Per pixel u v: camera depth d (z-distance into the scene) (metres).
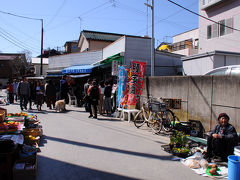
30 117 7.32
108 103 11.01
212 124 6.49
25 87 11.88
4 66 51.97
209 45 18.91
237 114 5.72
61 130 7.32
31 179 3.70
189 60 13.87
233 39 16.73
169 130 7.32
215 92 6.41
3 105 14.65
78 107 14.48
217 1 17.34
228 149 4.63
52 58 24.48
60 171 4.08
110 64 15.27
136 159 4.83
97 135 6.80
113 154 5.11
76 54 21.55
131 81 9.81
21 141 4.35
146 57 14.72
